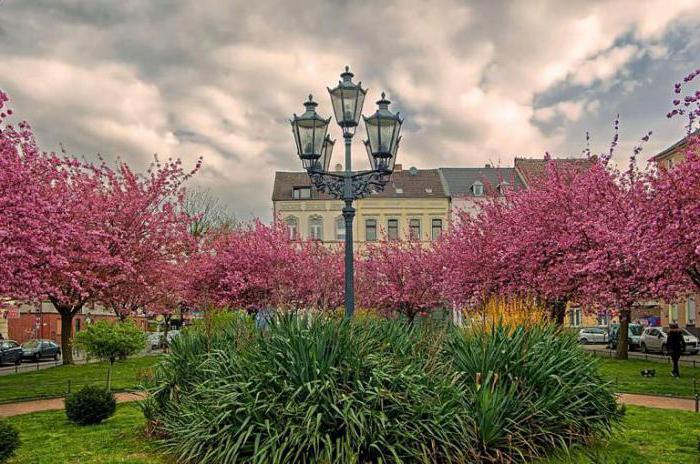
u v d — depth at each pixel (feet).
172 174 82.84
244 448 23.86
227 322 39.01
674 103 44.42
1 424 28.25
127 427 35.19
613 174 69.97
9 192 51.21
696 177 44.14
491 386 26.94
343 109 38.11
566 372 29.53
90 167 79.71
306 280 92.99
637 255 49.88
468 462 24.02
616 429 31.60
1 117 51.88
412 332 31.12
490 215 85.66
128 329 47.42
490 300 47.26
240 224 128.47
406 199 177.58
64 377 64.59
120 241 74.18
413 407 24.18
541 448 26.37
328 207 178.09
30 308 132.67
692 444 29.78
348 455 22.48
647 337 108.99
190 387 30.66
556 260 67.41
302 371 24.50
